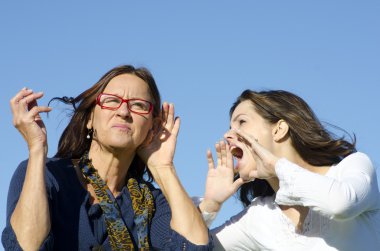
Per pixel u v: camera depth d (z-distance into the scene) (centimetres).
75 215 566
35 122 554
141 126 588
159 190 616
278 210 616
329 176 593
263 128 633
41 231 532
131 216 583
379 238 578
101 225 569
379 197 589
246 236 628
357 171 577
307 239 591
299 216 605
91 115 605
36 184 539
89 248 560
